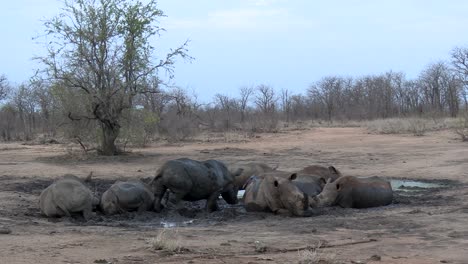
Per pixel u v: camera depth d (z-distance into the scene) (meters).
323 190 15.34
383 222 12.51
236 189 16.58
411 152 31.08
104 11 30.69
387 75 116.81
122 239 10.23
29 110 58.94
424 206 15.12
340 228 11.83
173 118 45.12
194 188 14.54
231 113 68.50
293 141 42.91
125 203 13.65
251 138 46.72
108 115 31.08
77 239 10.15
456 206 14.84
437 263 8.62
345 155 30.88
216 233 11.24
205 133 52.69
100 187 19.33
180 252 9.14
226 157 30.67
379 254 9.23
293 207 13.61
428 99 95.12
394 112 95.50
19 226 11.56
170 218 13.56
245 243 10.05
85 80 30.95
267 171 17.88
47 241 9.87
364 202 15.02
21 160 30.72
